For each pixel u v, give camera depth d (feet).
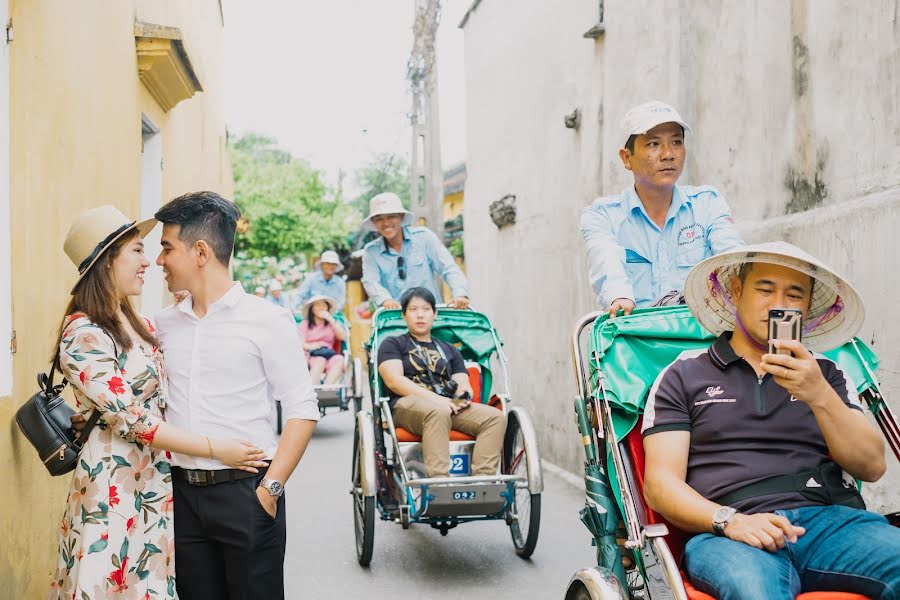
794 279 8.37
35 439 9.27
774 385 8.67
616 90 21.74
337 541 19.07
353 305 83.97
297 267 92.94
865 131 12.74
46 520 12.89
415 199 55.98
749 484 8.35
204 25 37.83
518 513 17.83
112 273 9.14
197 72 24.27
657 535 7.86
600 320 10.41
